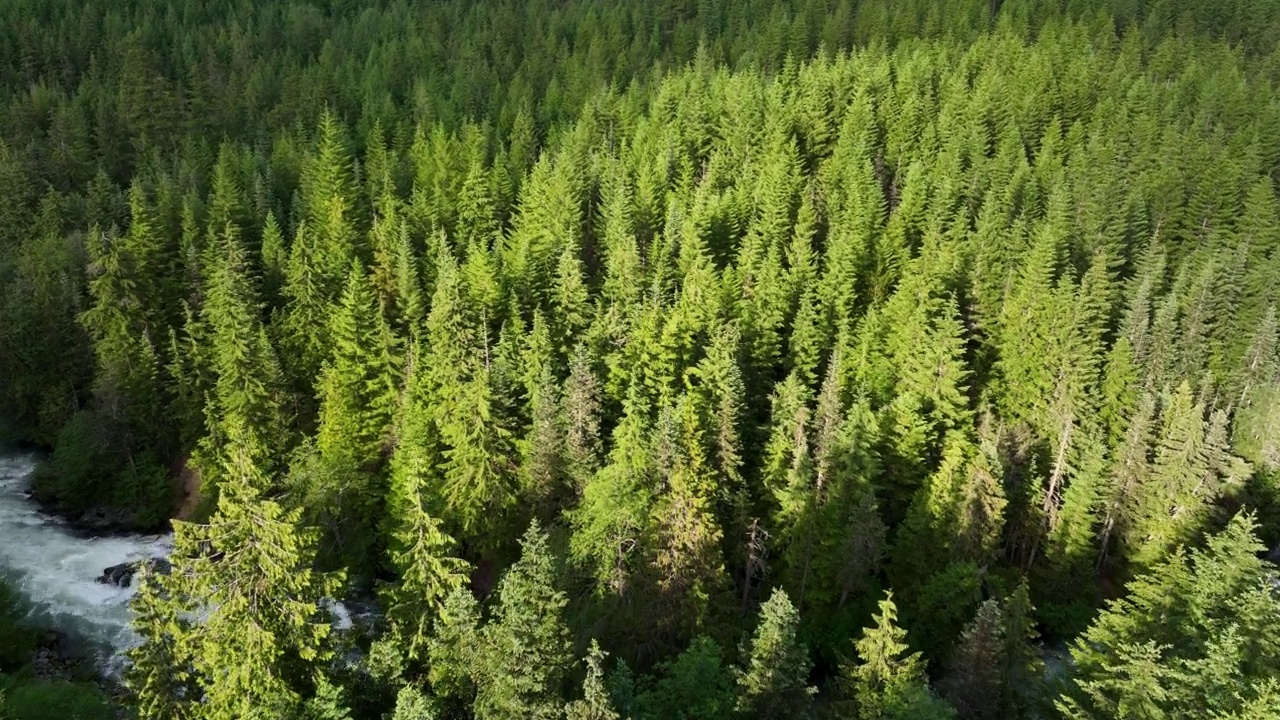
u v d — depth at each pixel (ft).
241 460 85.87
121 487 197.06
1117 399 184.96
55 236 234.99
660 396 170.40
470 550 167.32
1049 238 203.10
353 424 181.47
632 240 212.43
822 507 147.33
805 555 147.64
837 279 209.56
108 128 327.67
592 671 79.66
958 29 433.48
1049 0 456.04
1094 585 166.71
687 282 198.49
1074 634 158.92
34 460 215.51
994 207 243.40
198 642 88.33
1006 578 164.96
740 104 313.12
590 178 282.97
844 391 177.99
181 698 94.43
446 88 391.24
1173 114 327.67
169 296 223.51
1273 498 181.88
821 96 318.86
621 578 126.72
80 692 113.09
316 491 163.02
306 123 355.15
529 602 92.43
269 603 87.35
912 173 254.47
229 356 180.14
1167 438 164.86
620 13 475.31
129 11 454.81
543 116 359.87
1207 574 101.96
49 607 160.35
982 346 205.87
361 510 175.22
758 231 239.09
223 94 370.94
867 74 343.46
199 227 248.52
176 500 198.80
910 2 456.04
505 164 293.23
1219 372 204.85
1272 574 100.58
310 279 207.62
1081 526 161.38
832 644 145.48
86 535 188.85
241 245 219.00
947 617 140.97
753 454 168.66
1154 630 104.42
